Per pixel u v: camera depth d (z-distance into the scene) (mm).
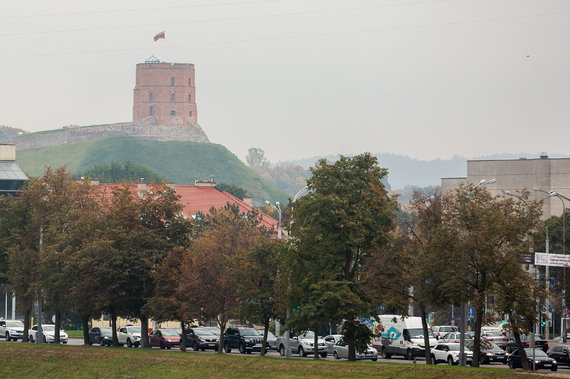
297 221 187250
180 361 186000
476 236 162375
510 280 160375
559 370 192500
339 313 175125
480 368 146625
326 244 180625
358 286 183375
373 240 182750
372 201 184125
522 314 162750
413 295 194875
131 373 187125
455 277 165000
